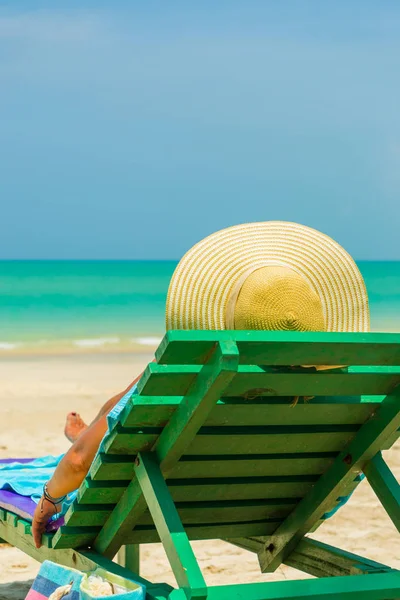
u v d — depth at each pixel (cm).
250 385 316
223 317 321
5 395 1340
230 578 533
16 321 3002
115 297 4047
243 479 371
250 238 335
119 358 2052
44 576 359
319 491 386
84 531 377
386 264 9106
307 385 325
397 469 825
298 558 415
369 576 327
